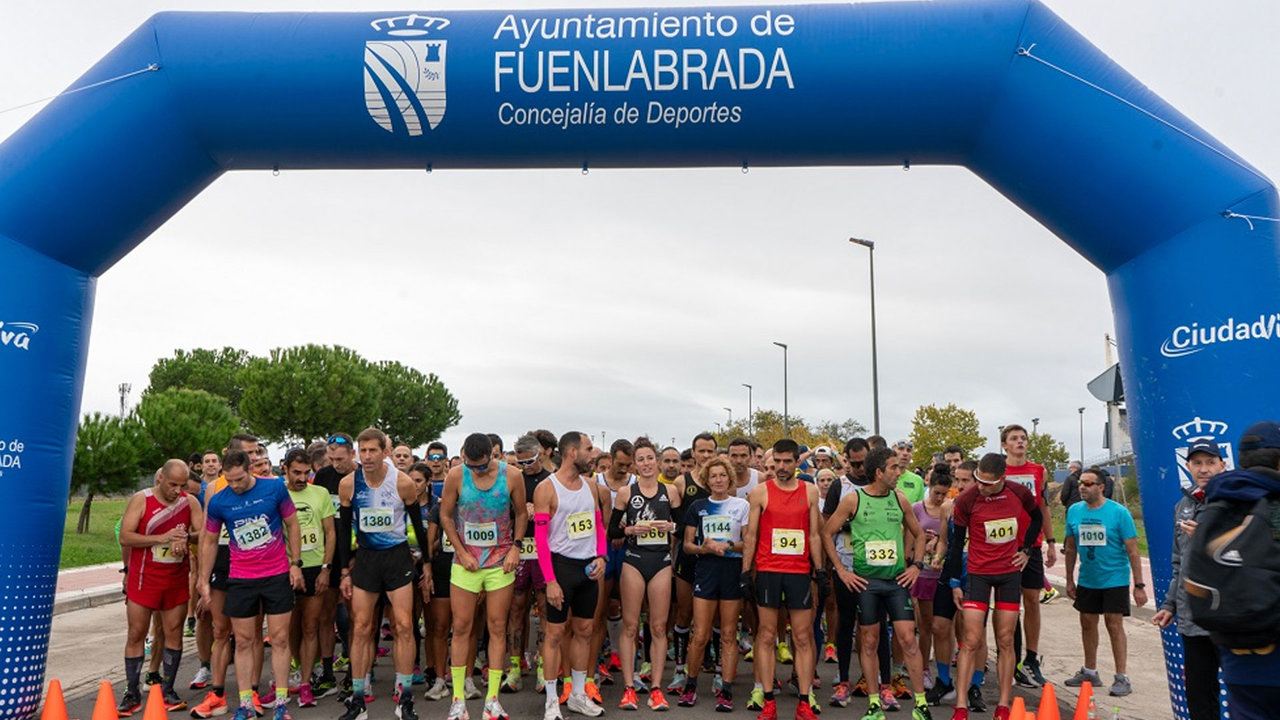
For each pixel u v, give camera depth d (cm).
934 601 796
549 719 703
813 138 733
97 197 728
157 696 559
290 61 730
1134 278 695
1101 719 721
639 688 837
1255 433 452
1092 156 690
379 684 860
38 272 717
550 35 725
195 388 6200
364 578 715
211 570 705
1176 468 659
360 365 5453
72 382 738
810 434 4631
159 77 734
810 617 720
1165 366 669
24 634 694
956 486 994
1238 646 424
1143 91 696
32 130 727
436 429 5838
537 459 772
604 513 834
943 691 785
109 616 1340
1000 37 708
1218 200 661
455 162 764
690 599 845
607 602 811
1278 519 420
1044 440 4816
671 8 735
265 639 1074
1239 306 648
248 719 692
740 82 714
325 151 755
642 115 725
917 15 720
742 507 750
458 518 724
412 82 725
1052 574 1814
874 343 2606
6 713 684
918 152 744
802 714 712
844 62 711
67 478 738
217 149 755
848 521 723
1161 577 668
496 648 707
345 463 750
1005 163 727
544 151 749
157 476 767
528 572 815
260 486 702
